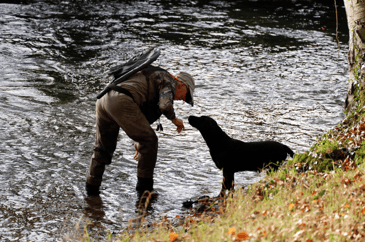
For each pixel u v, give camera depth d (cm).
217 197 652
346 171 588
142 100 655
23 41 1872
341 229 414
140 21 2388
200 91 1322
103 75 1470
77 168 776
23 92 1241
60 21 2302
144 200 665
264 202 538
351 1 866
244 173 767
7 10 2491
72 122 1023
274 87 1373
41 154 829
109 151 694
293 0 3228
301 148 880
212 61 1686
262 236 424
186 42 1978
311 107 1175
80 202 652
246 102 1220
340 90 1341
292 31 2253
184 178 755
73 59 1656
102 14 2538
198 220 538
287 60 1722
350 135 685
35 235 550
